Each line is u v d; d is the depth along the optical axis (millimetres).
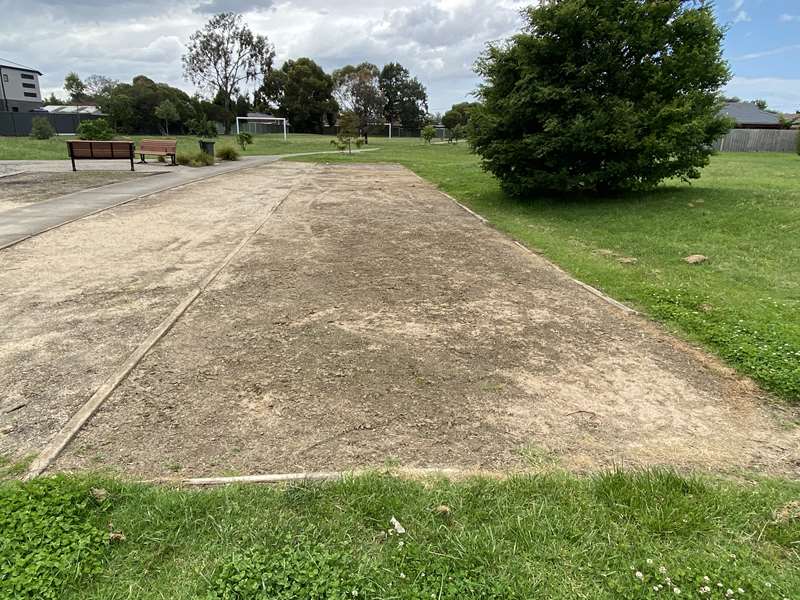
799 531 2262
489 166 11836
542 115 10664
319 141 53062
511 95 10867
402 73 97125
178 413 3180
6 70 64500
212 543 2131
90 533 2141
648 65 10492
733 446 3016
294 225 9328
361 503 2371
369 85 85812
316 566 2006
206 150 22609
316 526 2236
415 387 3592
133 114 57781
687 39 10719
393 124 95250
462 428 3107
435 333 4578
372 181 17109
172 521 2236
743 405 3480
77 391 3412
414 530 2234
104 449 2805
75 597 1869
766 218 8797
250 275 6172
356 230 9062
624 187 11633
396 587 1946
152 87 64375
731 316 4941
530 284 6156
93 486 2420
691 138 10438
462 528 2248
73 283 5684
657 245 7887
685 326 4816
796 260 6938
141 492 2418
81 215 9453
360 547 2137
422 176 19031
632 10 10453
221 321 4707
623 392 3613
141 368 3754
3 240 7465
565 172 10805
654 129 10414
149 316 4770
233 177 17094
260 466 2678
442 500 2416
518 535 2211
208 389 3482
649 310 5285
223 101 76188
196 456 2756
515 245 8219
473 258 7348
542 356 4168
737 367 4008
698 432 3150
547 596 1928
